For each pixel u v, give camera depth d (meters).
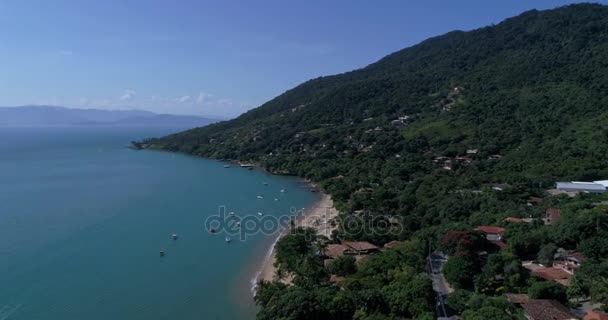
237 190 195.25
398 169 195.50
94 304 80.88
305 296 69.06
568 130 187.38
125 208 154.75
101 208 154.12
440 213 123.38
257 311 79.75
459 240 88.50
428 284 69.50
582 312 66.94
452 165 192.25
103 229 127.88
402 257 85.50
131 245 114.31
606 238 83.06
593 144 166.12
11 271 94.62
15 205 156.75
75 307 79.44
